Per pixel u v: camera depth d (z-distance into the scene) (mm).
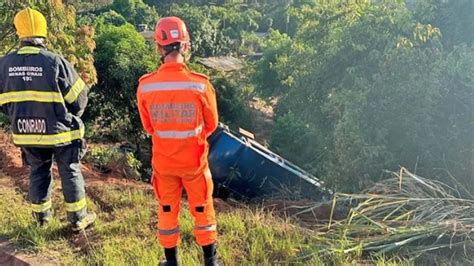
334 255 4812
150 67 20656
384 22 11820
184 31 3980
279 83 35094
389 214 5559
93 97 19812
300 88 15875
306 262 4727
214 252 4277
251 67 40562
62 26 11258
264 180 9109
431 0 11328
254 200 8539
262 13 84438
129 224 5480
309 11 21047
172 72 3928
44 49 4891
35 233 5141
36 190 5258
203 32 57656
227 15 76750
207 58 54938
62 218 5594
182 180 4156
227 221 5484
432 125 7703
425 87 7738
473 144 7434
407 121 7797
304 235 5340
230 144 9023
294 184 9086
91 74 11781
